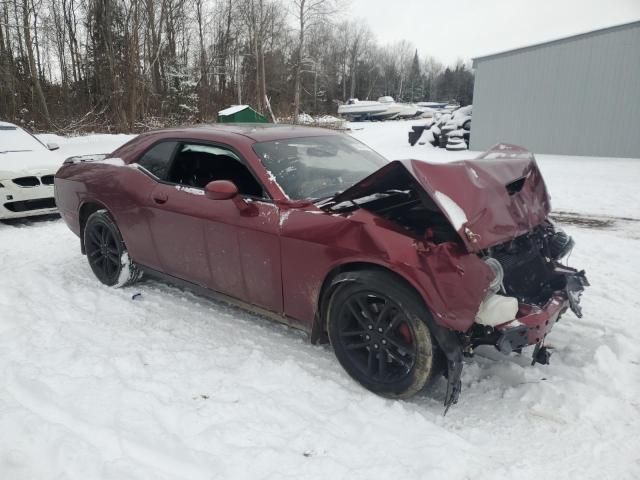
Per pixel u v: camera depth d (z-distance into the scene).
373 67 77.50
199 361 2.97
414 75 90.81
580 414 2.45
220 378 2.77
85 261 4.99
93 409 2.44
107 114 23.39
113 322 3.52
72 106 23.75
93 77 25.45
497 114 16.33
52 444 2.16
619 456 2.17
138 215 3.74
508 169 2.75
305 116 35.22
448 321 2.28
